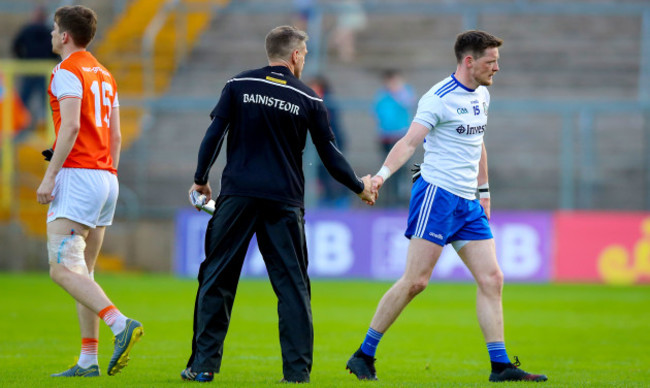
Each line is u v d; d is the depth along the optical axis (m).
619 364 25.75
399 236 57.06
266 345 29.33
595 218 56.31
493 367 21.72
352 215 57.50
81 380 20.73
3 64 59.72
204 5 80.94
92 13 21.61
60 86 20.72
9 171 59.78
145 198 66.50
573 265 56.22
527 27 82.56
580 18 83.06
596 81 77.75
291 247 20.23
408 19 83.00
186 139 69.69
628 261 56.00
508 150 69.50
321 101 20.47
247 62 79.81
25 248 60.09
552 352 28.56
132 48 77.94
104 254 60.91
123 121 70.50
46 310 39.19
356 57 80.12
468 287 53.06
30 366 23.69
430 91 21.77
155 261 60.91
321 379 21.72
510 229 56.66
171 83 77.75
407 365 25.14
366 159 67.44
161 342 29.77
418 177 21.98
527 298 47.16
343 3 79.75
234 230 20.22
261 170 20.11
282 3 83.94
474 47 21.25
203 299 20.25
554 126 71.06
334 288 52.06
